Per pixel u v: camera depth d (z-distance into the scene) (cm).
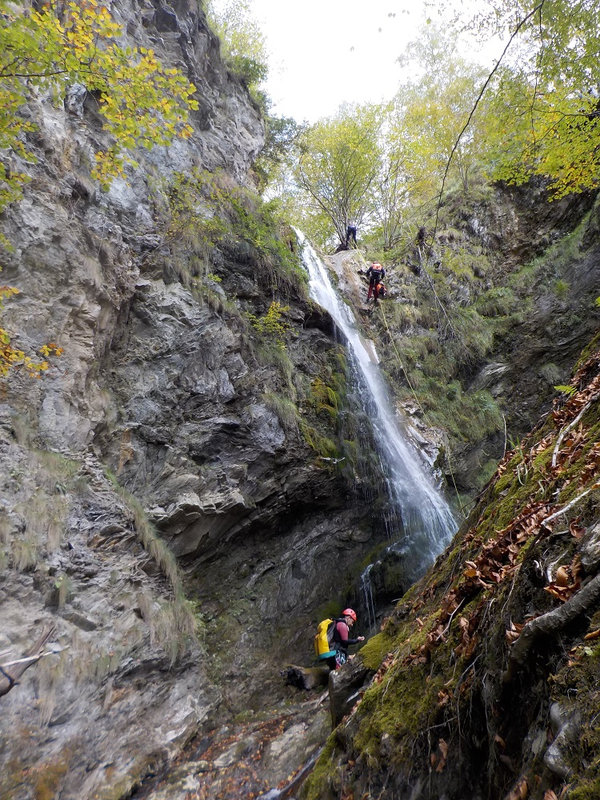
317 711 616
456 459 1377
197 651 698
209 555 852
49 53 477
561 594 193
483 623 249
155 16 1208
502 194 1750
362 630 985
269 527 959
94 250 777
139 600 634
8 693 450
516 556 268
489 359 1524
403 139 1789
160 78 524
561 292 1460
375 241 1989
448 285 1653
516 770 178
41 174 727
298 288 1219
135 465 773
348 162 1856
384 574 1058
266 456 938
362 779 271
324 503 1043
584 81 682
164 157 1065
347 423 1142
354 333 1488
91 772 485
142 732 557
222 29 1681
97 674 532
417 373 1488
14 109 509
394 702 294
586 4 583
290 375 1077
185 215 1014
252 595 894
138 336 852
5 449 570
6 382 610
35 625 499
